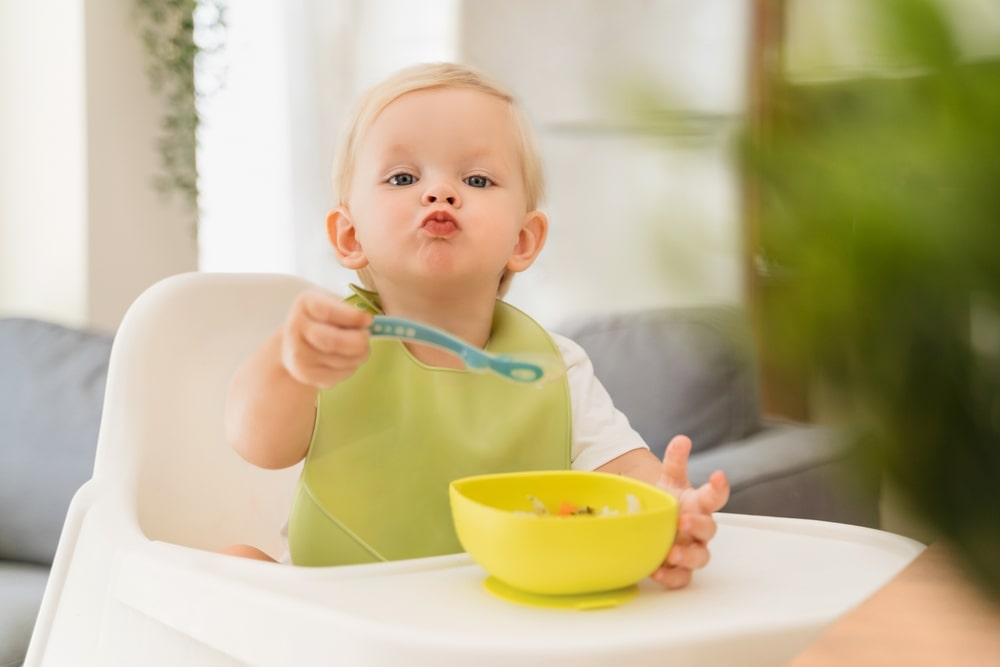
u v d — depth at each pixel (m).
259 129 2.81
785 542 0.61
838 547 0.60
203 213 2.57
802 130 0.11
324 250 2.88
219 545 0.88
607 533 0.47
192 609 0.51
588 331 1.33
